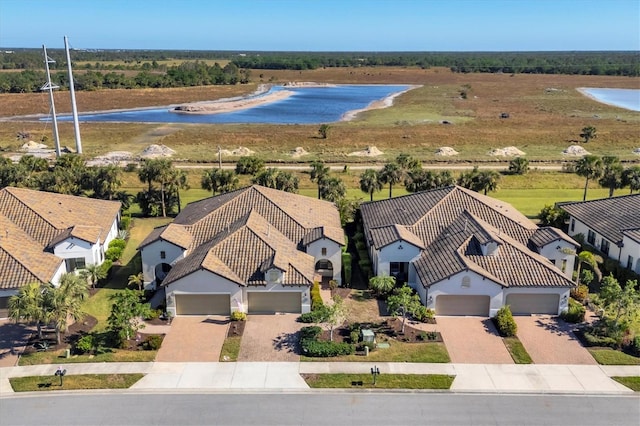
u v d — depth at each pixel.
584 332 41.44
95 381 35.59
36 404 33.38
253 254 46.06
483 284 43.53
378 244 48.84
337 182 67.69
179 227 51.25
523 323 43.38
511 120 155.50
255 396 34.28
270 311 45.09
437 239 50.53
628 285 42.34
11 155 108.12
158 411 32.81
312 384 35.44
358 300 47.56
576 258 53.16
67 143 120.75
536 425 31.77
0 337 40.72
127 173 91.81
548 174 92.38
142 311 41.28
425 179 70.69
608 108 180.75
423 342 40.53
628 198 59.25
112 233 59.28
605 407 33.34
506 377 36.31
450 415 32.56
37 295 38.28
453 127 143.88
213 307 44.50
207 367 37.28
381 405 33.47
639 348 38.66
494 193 82.94
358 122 154.50
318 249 49.50
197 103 196.00
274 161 102.12
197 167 97.56
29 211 52.91
